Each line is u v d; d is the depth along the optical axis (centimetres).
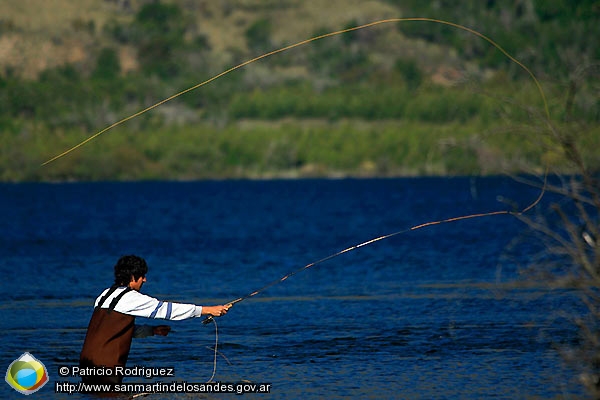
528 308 4962
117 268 3181
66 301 5844
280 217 18638
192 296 6128
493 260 8138
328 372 3656
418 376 3575
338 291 6191
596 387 3262
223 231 14200
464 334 4381
